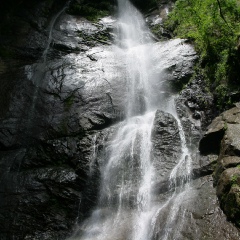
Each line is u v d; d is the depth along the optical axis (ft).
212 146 20.53
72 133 24.35
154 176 20.39
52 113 25.89
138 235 17.37
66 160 22.67
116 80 28.86
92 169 21.75
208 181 18.71
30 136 24.26
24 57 33.60
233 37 26.22
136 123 25.46
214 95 24.53
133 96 27.48
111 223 18.78
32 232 18.76
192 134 23.06
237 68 23.77
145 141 22.99
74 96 27.12
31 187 20.79
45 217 19.53
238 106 21.81
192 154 21.22
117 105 26.45
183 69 28.78
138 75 29.66
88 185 21.11
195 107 25.23
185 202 17.81
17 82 28.43
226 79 24.30
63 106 26.37
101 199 20.35
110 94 27.32
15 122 25.02
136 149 22.56
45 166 22.47
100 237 17.94
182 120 24.35
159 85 28.25
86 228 19.06
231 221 15.42
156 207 18.65
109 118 25.48
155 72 29.35
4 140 23.70
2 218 19.15
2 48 33.58
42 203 20.10
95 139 23.72
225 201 16.02
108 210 19.72
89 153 22.74
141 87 28.40
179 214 17.19
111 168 21.70
